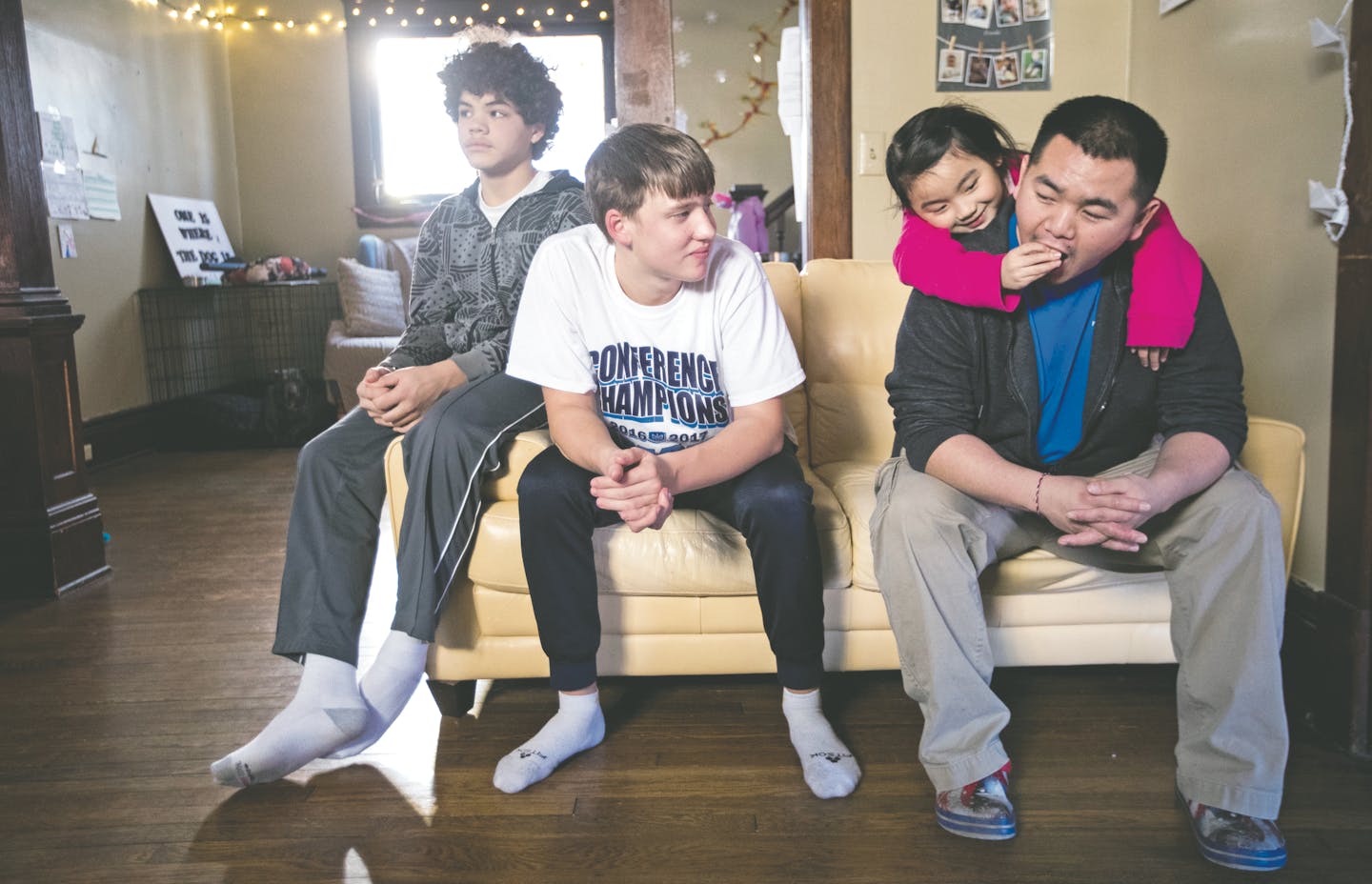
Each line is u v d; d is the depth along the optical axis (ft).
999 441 5.34
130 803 5.39
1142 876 4.52
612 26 20.44
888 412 7.40
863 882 4.53
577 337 5.53
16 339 9.00
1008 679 6.70
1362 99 5.45
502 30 6.60
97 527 9.92
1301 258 6.32
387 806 5.30
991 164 5.22
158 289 17.25
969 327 5.17
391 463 5.99
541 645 5.73
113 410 16.24
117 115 16.38
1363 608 5.57
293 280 18.69
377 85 20.71
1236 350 5.07
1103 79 9.21
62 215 14.76
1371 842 4.76
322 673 5.53
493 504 6.10
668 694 6.61
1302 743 5.78
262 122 20.77
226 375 19.71
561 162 20.92
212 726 6.38
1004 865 4.63
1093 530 4.59
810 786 5.28
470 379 6.31
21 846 4.98
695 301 5.48
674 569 5.86
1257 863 4.53
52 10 14.60
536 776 5.44
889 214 9.61
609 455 5.08
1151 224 5.06
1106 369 5.09
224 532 11.57
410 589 5.75
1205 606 4.72
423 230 6.91
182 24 18.75
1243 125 6.95
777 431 5.52
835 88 9.40
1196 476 4.67
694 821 5.07
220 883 4.65
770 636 5.57
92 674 7.28
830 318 7.50
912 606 4.93
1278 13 6.50
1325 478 6.13
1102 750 5.69
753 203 13.93
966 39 9.33
